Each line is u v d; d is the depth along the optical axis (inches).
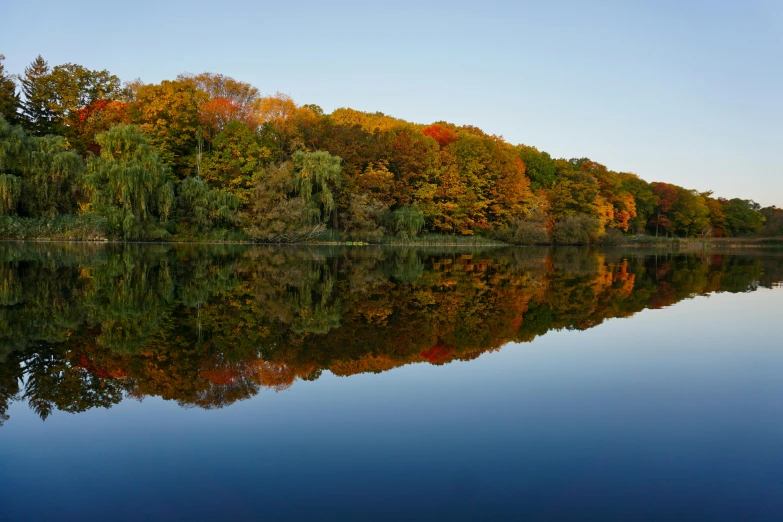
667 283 765.9
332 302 522.0
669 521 137.1
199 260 991.0
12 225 1362.0
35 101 1975.9
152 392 239.1
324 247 1742.1
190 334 358.9
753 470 167.8
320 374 271.6
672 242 3191.4
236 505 143.8
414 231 2107.5
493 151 2578.7
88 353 302.8
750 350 333.7
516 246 2447.1
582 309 505.0
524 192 2647.6
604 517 138.7
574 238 2564.0
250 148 1886.1
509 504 144.9
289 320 421.1
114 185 1402.6
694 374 278.2
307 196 1760.6
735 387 255.4
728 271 1023.0
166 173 1611.7
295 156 1787.6
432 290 637.9
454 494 150.3
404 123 2938.0
